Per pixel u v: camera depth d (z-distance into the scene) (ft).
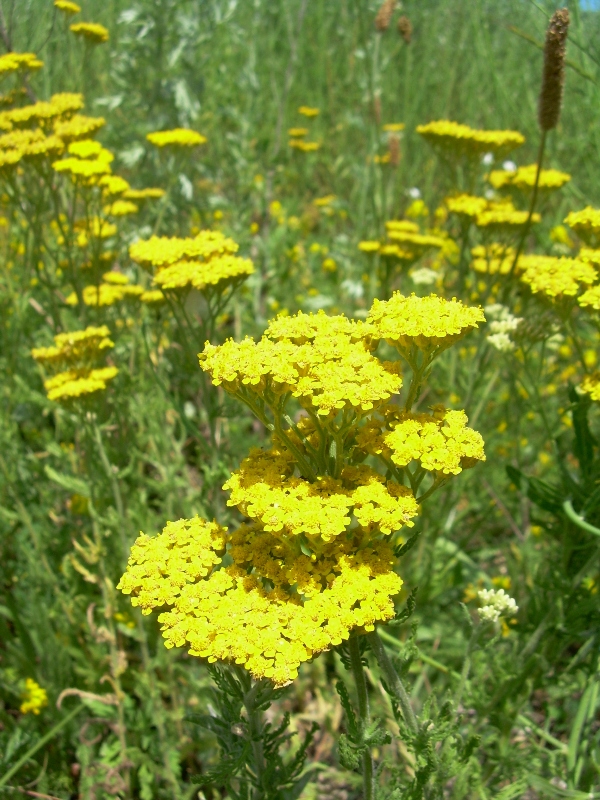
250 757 0.67
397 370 0.62
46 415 1.49
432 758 0.61
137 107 1.84
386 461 0.63
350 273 2.13
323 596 0.57
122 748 1.00
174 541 0.65
